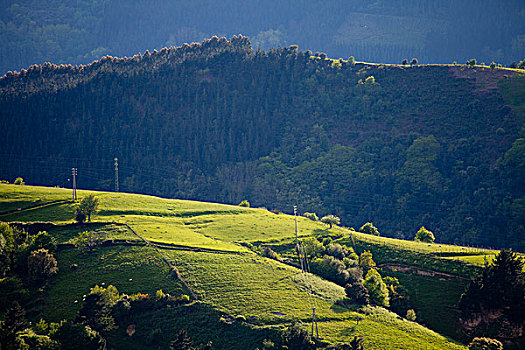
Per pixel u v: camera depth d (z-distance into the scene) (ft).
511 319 479.82
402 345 427.74
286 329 426.51
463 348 440.45
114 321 437.99
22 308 444.96
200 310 456.04
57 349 387.55
